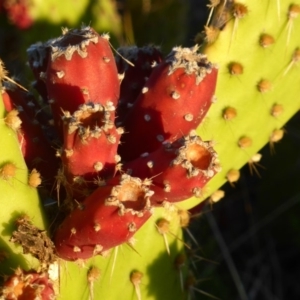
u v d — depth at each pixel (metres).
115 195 0.37
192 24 1.23
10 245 0.41
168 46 0.81
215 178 0.48
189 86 0.42
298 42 0.47
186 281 0.47
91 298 0.43
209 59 0.47
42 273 0.39
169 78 0.42
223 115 0.47
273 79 0.47
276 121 0.48
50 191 0.43
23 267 0.41
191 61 0.42
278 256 1.03
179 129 0.43
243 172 1.02
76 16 0.64
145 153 0.41
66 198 0.41
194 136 0.39
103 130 0.39
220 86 0.47
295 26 0.47
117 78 0.42
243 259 1.03
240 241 1.00
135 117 0.43
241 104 0.47
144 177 0.39
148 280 0.45
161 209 0.45
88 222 0.38
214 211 1.05
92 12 0.64
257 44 0.47
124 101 0.48
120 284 0.44
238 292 0.95
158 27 0.80
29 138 0.43
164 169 0.39
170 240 0.46
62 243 0.40
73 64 0.41
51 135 0.45
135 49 0.49
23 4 0.63
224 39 0.47
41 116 0.46
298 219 1.02
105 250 0.40
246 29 0.47
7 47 0.85
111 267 0.44
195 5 1.26
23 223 0.40
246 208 1.01
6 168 0.40
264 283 0.99
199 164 0.39
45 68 0.47
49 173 0.43
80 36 0.42
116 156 0.40
